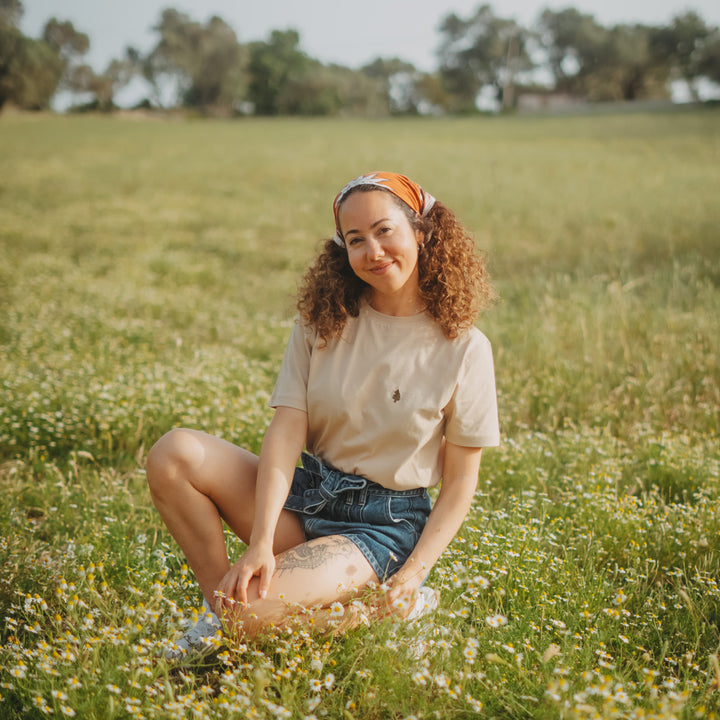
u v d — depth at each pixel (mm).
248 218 12898
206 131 47125
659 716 1682
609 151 26312
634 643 2277
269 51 103688
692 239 8914
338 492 2273
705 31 97938
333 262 2318
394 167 20406
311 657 2033
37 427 4016
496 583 2539
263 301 7527
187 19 100438
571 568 2645
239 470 2334
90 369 4910
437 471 2348
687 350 4996
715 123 39750
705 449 3814
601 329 5332
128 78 104562
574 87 107062
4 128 47688
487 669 2045
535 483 3492
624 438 4195
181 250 10344
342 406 2258
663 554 2865
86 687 1833
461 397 2254
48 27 101188
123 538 2721
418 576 2172
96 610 2203
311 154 26391
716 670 1978
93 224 12312
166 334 6180
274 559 2125
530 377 4863
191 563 2340
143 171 21266
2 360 5195
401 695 1916
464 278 2266
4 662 2018
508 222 11273
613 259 7527
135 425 4020
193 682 1952
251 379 4805
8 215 12984
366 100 105938
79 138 38375
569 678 2006
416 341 2275
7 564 2576
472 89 113688
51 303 6938
